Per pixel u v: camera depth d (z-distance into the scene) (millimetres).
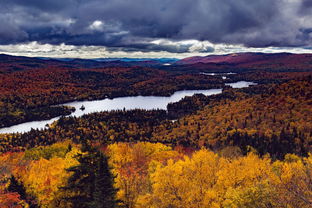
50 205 27734
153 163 44688
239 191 22609
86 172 23688
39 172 42156
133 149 62688
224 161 36656
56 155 78938
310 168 20078
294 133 135750
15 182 35438
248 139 125938
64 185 27156
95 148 24578
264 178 26656
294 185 17891
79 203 23219
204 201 27250
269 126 162875
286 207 17766
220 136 156500
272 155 79000
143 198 29109
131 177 33719
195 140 165750
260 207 19688
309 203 16141
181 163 35094
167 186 29266
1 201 27781
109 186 22094
